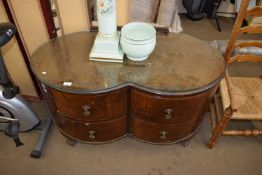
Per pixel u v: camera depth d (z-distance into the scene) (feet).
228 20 9.32
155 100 3.53
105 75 3.58
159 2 4.96
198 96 3.52
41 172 4.56
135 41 3.40
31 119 4.76
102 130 4.18
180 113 3.77
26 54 5.01
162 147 5.01
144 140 4.54
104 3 3.31
